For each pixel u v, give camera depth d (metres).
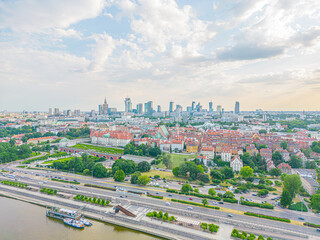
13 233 193.12
